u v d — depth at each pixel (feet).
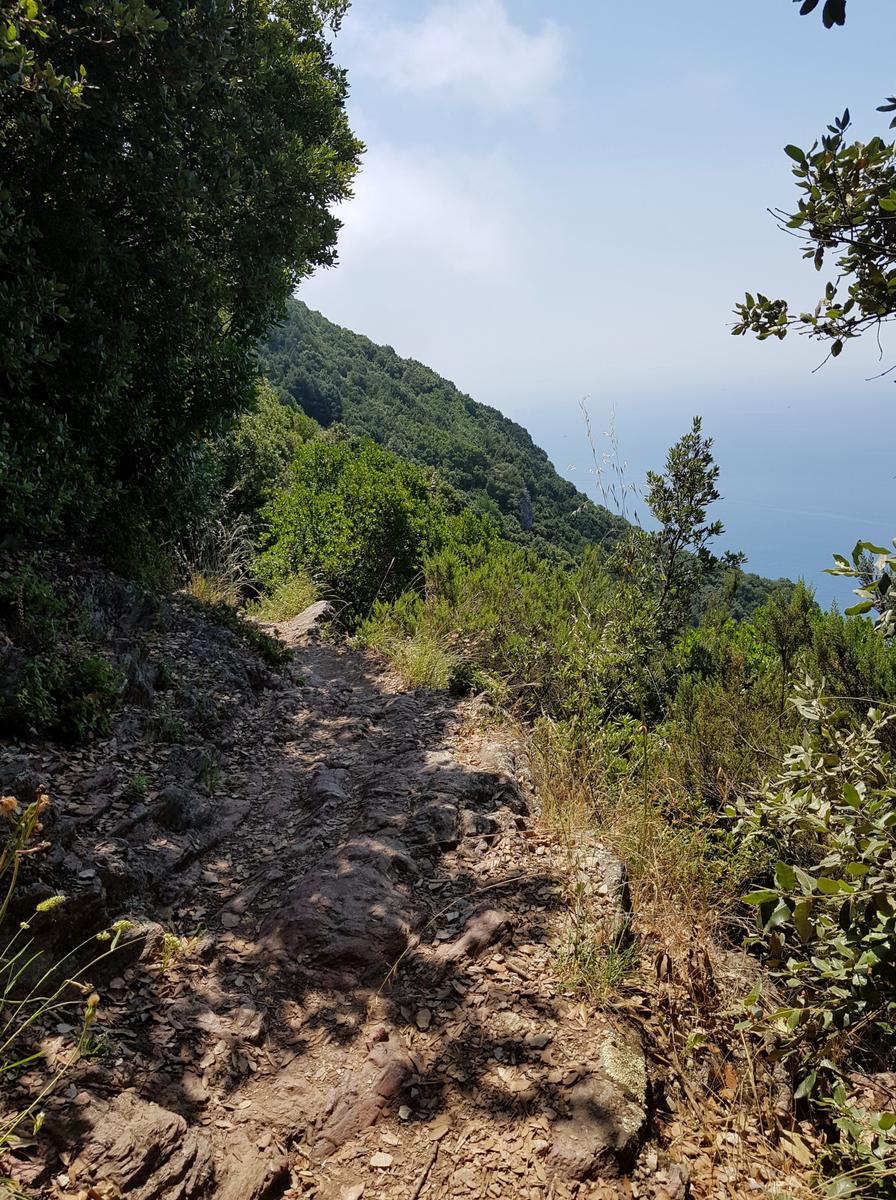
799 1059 11.30
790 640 24.73
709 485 30.14
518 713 24.17
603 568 34.60
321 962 12.50
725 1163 9.69
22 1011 10.39
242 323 34.88
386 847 15.25
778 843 14.84
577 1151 9.06
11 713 16.40
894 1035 11.84
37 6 17.03
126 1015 11.14
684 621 30.99
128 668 20.52
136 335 27.25
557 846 15.52
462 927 13.12
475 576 35.68
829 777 9.88
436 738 21.80
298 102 37.70
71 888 12.16
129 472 30.32
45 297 20.83
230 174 28.94
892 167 9.39
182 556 34.86
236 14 30.63
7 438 21.22
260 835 17.17
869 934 8.17
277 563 40.63
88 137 23.76
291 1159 9.22
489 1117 9.66
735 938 14.85
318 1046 11.00
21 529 22.68
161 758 18.20
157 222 27.17
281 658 29.09
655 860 15.03
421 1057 10.65
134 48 22.88
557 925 13.09
